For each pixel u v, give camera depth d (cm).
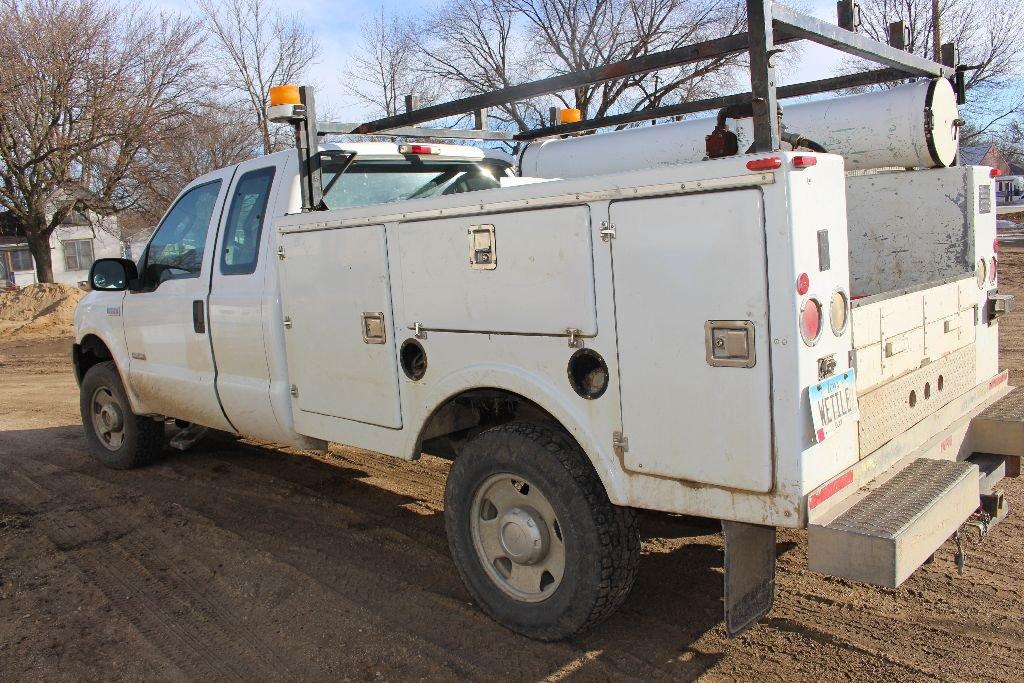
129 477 638
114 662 367
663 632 371
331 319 437
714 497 299
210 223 536
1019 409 411
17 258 4144
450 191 570
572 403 333
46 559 481
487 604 379
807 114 454
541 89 415
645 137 555
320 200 469
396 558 465
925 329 362
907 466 337
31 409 970
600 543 332
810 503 279
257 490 594
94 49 2580
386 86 3058
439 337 381
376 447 425
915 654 343
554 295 332
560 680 336
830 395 286
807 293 275
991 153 3697
